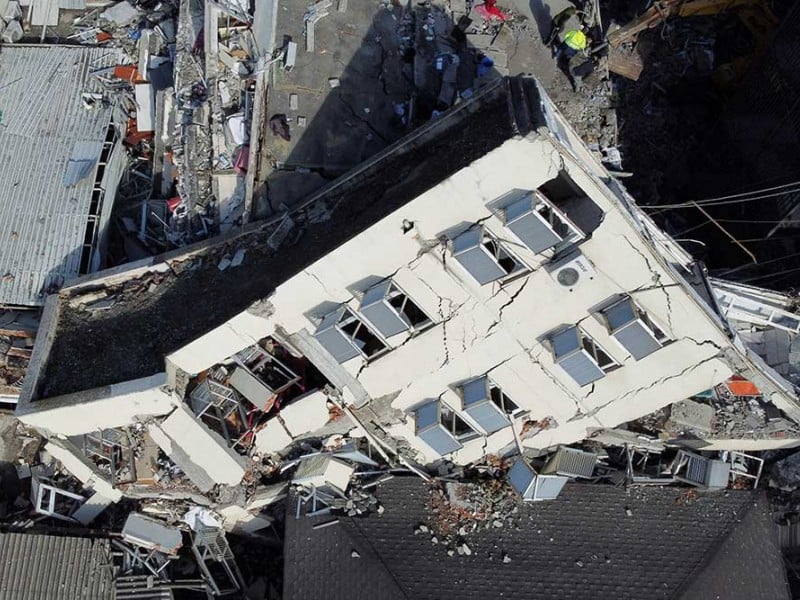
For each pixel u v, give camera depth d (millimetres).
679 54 18281
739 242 16594
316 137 13484
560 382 13148
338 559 14281
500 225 11031
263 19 13844
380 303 11766
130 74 17500
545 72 14102
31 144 16500
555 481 14516
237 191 13711
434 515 14812
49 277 15336
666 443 14828
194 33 15562
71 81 17438
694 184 18297
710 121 18719
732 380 14016
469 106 11477
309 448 15305
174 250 14094
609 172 13109
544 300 11828
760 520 14234
